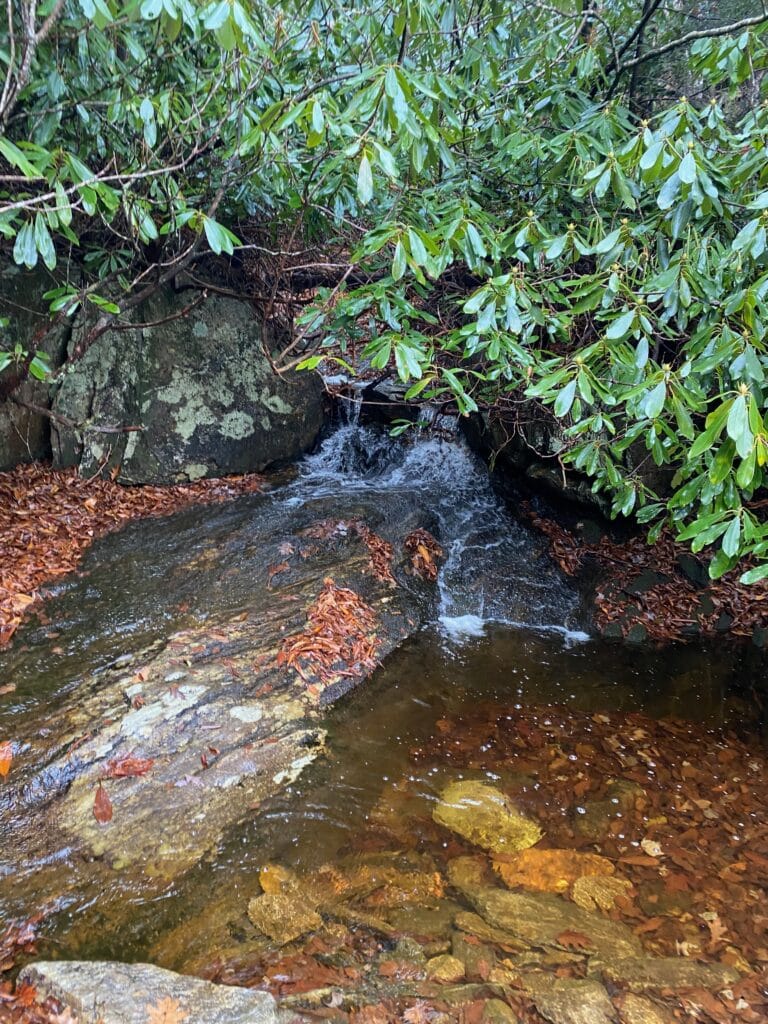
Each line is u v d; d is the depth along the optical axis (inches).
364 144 91.3
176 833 100.9
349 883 96.4
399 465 269.0
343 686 144.3
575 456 133.3
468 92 140.1
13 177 101.4
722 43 123.6
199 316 241.3
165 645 144.8
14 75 109.0
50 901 87.3
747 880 101.9
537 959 84.8
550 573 210.4
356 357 303.0
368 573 186.9
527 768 127.4
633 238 122.4
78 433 216.4
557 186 153.5
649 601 199.0
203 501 223.3
